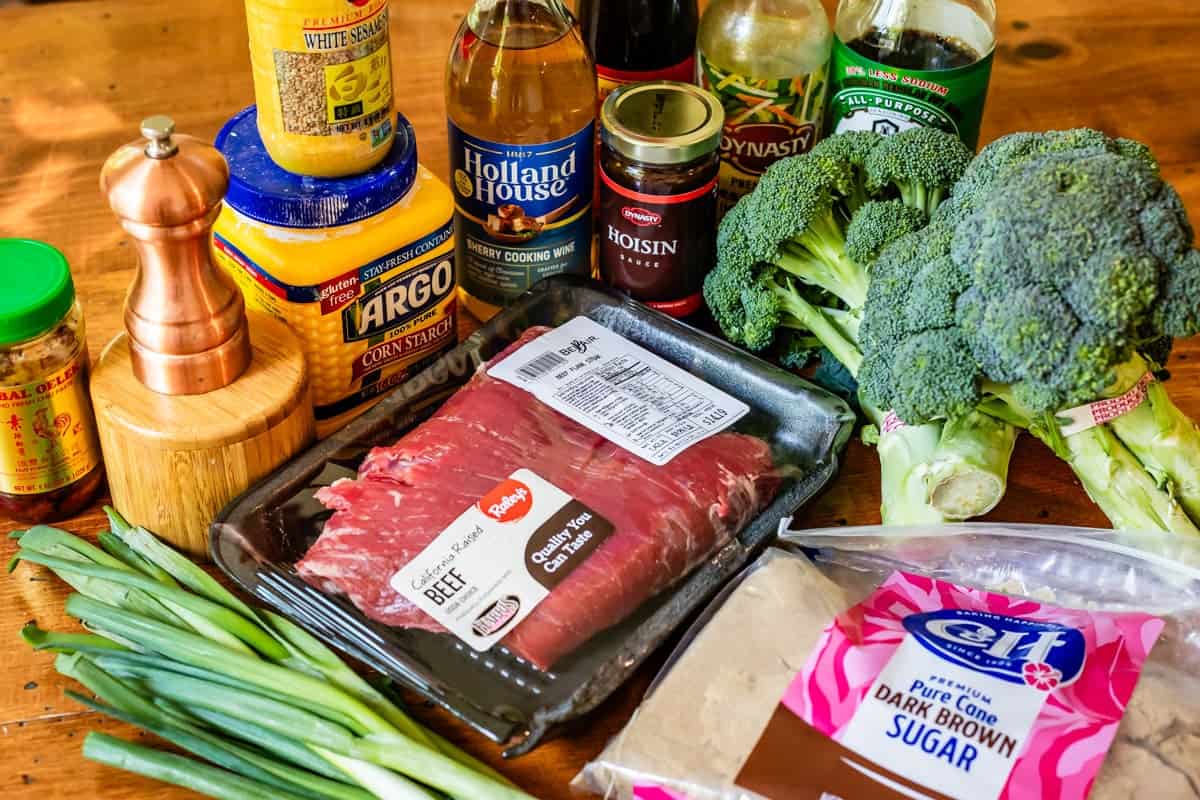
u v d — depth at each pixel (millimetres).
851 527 1215
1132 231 1057
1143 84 1734
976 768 968
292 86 1149
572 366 1325
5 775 1059
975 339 1110
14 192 1549
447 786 1017
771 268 1338
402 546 1151
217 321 1140
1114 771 971
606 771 993
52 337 1152
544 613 1109
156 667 1110
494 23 1315
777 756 983
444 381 1315
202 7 1829
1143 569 1156
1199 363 1384
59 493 1232
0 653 1147
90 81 1706
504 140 1337
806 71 1393
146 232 1068
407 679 1070
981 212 1108
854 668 1025
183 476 1161
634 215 1334
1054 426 1170
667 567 1153
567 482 1200
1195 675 1061
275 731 1063
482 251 1407
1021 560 1180
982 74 1345
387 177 1218
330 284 1222
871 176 1282
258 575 1146
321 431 1324
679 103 1339
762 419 1298
